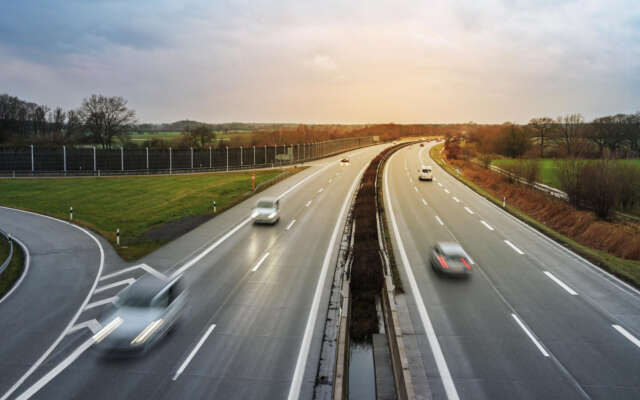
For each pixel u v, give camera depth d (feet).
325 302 51.21
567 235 96.12
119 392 32.94
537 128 282.97
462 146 358.02
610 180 97.96
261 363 37.60
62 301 51.29
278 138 410.52
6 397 32.22
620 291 55.62
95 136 264.72
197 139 311.47
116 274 61.11
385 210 109.81
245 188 145.59
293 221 95.30
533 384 34.73
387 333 43.80
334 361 38.11
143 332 39.06
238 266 64.23
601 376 35.83
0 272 59.62
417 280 59.21
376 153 326.24
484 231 87.92
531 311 49.16
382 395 35.14
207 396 32.68
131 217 102.63
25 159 181.98
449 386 34.55
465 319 47.01
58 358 37.86
